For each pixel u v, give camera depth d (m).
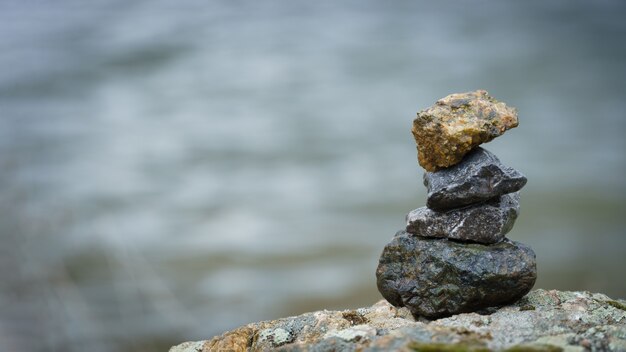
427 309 1.28
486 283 1.26
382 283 1.31
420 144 1.28
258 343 1.26
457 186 1.26
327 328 1.27
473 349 1.14
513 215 1.29
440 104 1.28
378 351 1.16
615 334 1.19
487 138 1.26
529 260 1.26
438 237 1.29
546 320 1.24
